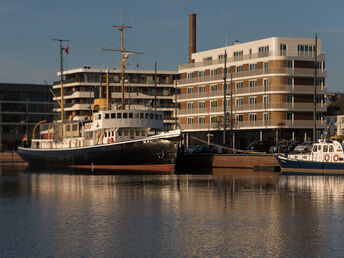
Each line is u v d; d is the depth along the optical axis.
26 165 83.69
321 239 20.81
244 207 28.98
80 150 68.12
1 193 37.31
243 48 100.94
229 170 61.91
